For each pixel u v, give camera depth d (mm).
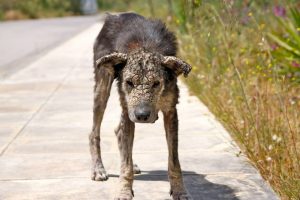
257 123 6410
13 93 10609
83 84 11445
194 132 7383
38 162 6203
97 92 5809
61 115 8641
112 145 6898
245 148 6453
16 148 6773
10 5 46094
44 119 8375
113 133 7469
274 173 5656
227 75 8711
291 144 6133
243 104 7574
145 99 4531
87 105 9367
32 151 6641
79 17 46594
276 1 11055
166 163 6160
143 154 6492
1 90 10945
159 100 4785
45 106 9344
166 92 4797
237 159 6211
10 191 5332
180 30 11898
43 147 6809
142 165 6102
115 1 46625
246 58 8883
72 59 15680
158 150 6641
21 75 12828
